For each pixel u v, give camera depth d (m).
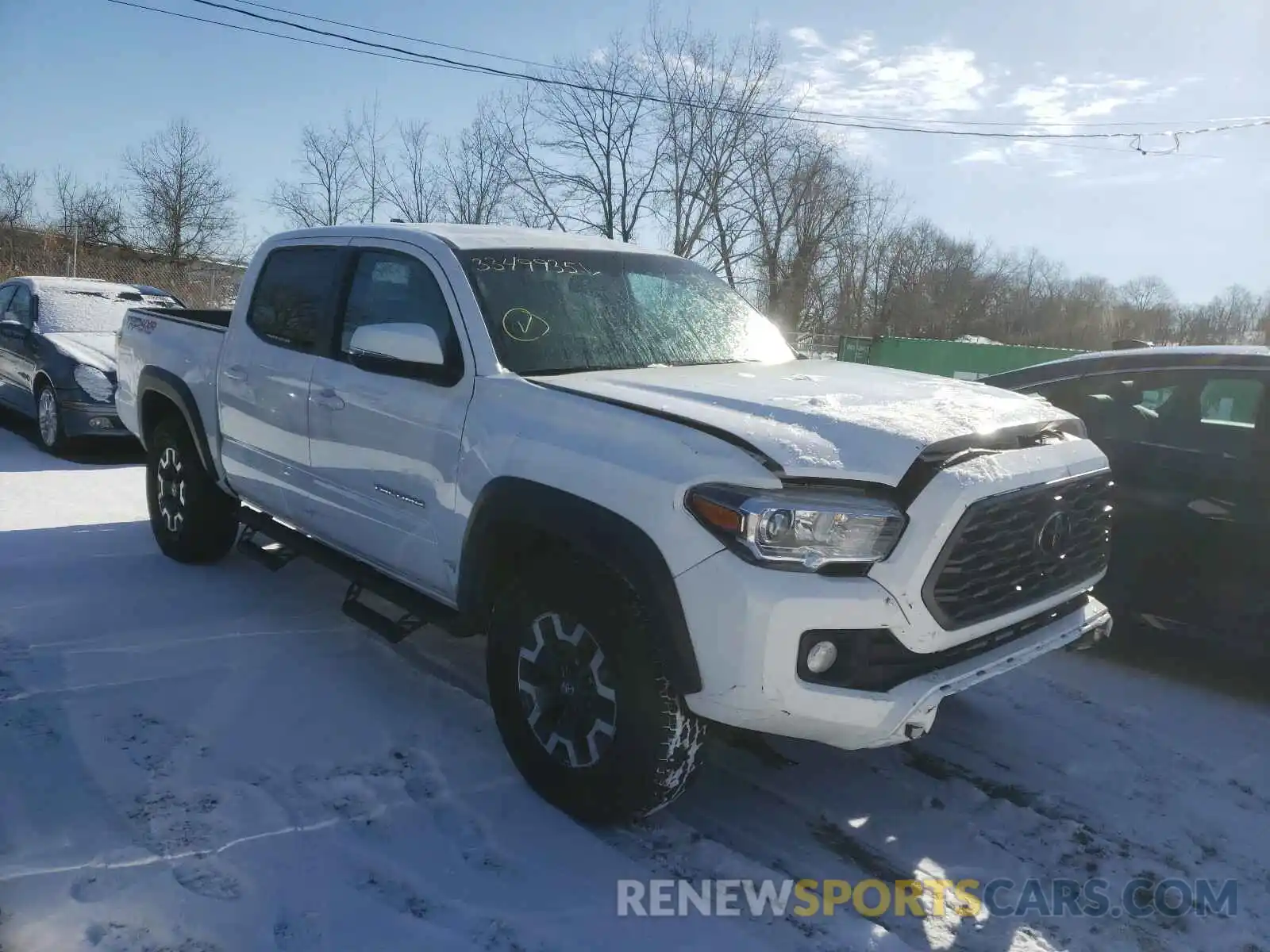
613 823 3.19
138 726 3.70
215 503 5.41
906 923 2.88
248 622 4.81
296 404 4.37
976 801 3.58
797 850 3.22
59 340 9.21
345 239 4.43
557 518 3.06
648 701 2.93
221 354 5.02
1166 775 3.84
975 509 2.83
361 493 4.04
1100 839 3.38
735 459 2.79
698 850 3.14
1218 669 4.93
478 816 3.23
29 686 3.96
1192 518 4.55
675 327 4.14
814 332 37.00
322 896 2.78
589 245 4.34
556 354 3.68
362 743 3.68
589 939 2.68
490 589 3.45
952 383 3.77
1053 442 3.32
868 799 3.57
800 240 33.47
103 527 6.44
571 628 3.15
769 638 2.67
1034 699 4.53
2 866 2.81
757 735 4.02
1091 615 3.45
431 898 2.80
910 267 48.28
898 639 2.79
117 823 3.06
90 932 2.56
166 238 34.47
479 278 3.78
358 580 4.14
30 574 5.30
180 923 2.63
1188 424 4.71
